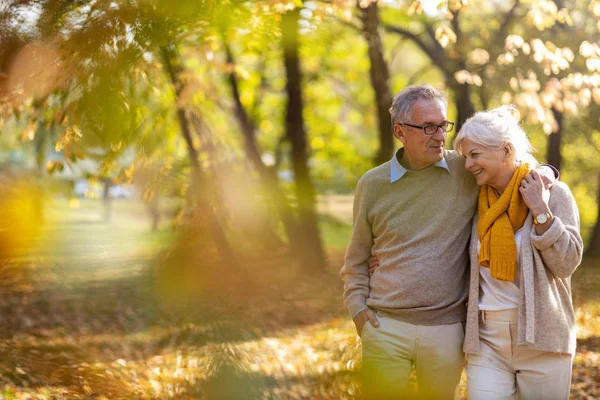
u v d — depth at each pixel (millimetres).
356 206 3414
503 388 3020
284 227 12344
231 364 3740
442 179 3217
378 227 3328
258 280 7609
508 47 6531
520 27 10875
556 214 2967
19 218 4273
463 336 3234
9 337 7129
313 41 10000
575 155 17984
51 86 4121
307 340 7270
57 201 4590
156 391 4930
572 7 8016
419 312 3193
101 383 5352
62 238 4656
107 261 4895
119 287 8516
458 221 3197
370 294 3387
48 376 5438
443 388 3229
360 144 19922
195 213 4227
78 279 9180
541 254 2924
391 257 3271
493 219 2992
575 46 7684
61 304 8953
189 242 3986
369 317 3314
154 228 4086
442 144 3188
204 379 3736
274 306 8656
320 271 12102
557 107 6621
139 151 4555
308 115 18906
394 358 3236
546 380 2973
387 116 12617
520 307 2928
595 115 14617
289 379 4809
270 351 5145
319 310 9117
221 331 3805
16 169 4484
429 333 3186
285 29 6191
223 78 12812
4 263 4223
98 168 4699
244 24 5262
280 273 10977
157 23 3674
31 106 4852
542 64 6387
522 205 2977
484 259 2984
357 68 18250
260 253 10438
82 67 3564
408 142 3201
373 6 11664
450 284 3189
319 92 19266
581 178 18500
